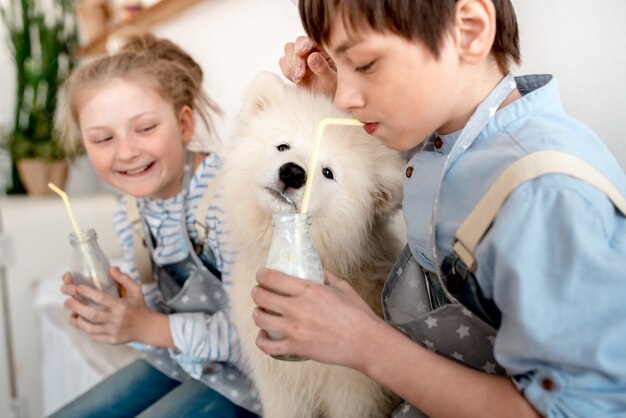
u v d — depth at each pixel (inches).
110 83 47.1
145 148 47.3
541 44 38.0
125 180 48.7
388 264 37.8
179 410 42.8
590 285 20.5
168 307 50.7
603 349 20.0
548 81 28.1
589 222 21.4
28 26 108.5
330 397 35.9
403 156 39.4
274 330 25.5
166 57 53.1
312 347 24.9
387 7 23.3
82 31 121.8
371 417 35.3
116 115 46.8
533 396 21.5
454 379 23.8
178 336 43.9
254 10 64.7
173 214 48.7
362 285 36.5
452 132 29.0
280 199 34.2
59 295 76.1
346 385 34.5
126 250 53.6
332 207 35.7
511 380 23.3
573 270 20.7
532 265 21.3
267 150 37.5
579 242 20.8
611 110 34.4
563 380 20.9
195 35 80.1
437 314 27.7
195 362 45.0
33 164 103.4
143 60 49.6
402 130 26.9
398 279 32.7
